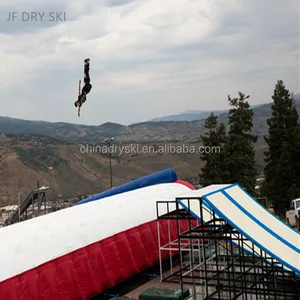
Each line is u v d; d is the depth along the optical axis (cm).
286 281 2084
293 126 5519
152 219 2661
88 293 2131
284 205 5481
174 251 2766
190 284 2283
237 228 1827
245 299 1894
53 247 2094
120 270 2327
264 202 5394
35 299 1914
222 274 2312
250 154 5566
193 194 2155
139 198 2839
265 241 1838
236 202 2033
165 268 2680
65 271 2064
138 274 2584
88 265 2175
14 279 1883
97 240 2284
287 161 5359
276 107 5534
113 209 2586
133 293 2280
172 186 3234
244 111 5634
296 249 1883
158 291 2148
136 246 2470
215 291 2000
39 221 2300
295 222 4078
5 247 1988
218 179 5472
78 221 2341
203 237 1905
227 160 5488
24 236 2095
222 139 5569
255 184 5597
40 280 1961
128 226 2494
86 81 2680
